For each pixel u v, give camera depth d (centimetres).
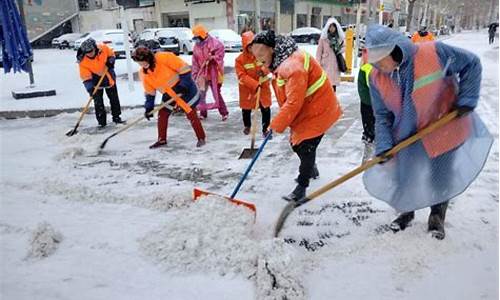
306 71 313
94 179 427
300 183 349
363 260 264
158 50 521
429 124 258
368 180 296
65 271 266
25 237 313
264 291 232
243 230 288
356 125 608
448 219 309
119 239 303
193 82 511
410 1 2578
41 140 593
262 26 3294
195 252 273
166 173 438
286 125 314
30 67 971
